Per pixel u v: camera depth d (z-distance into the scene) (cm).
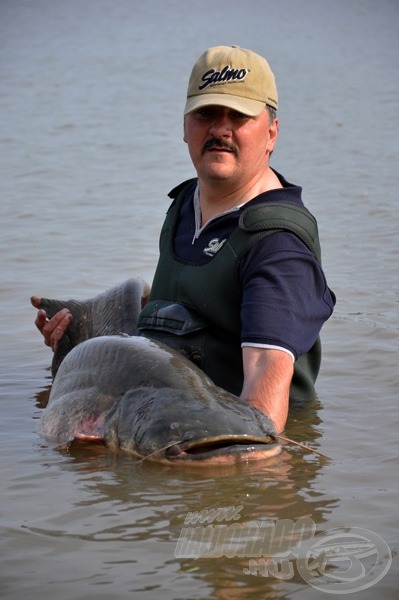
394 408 561
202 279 530
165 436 458
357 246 989
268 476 456
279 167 1491
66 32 4231
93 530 404
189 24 4525
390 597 352
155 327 548
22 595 355
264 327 492
